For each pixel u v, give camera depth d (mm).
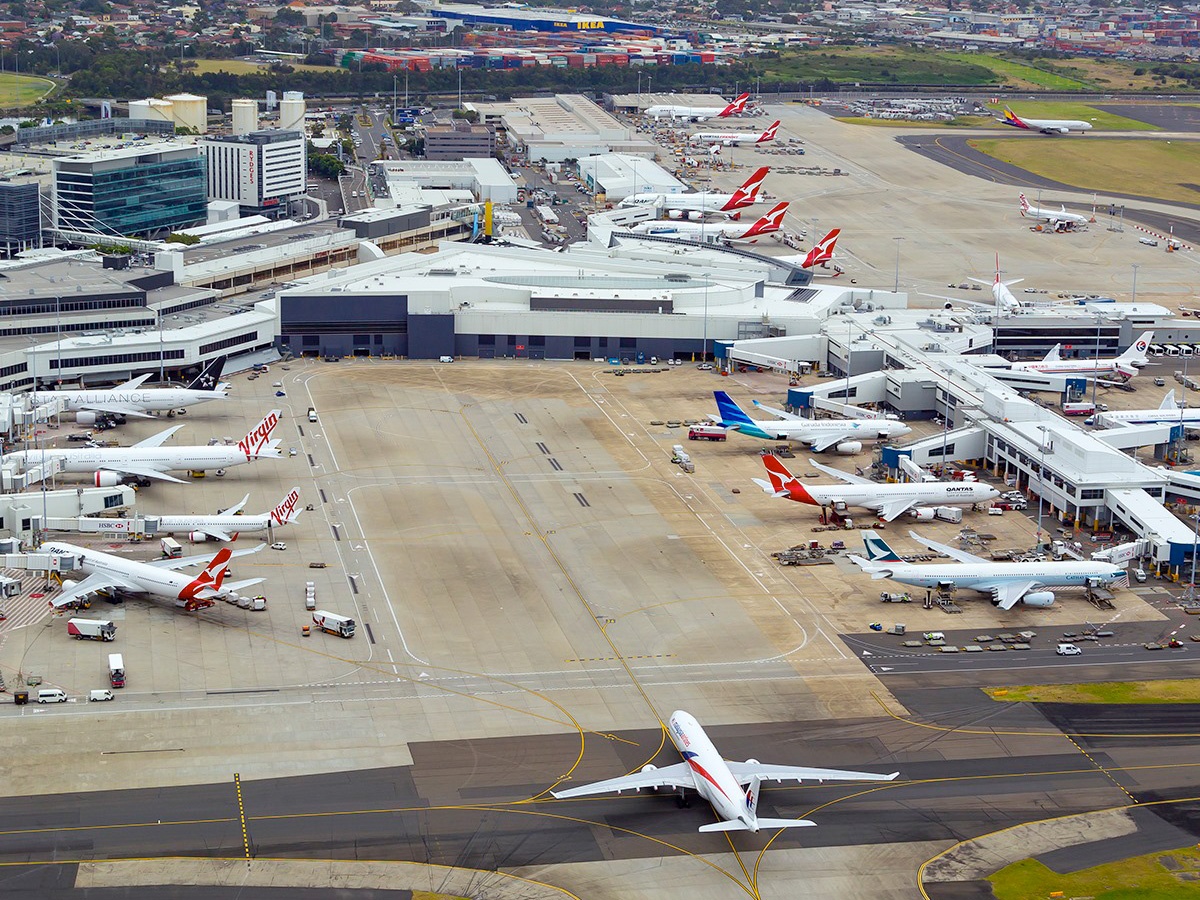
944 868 136875
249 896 129500
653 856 137500
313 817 141625
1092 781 152750
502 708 164625
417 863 135000
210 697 164500
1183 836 143375
